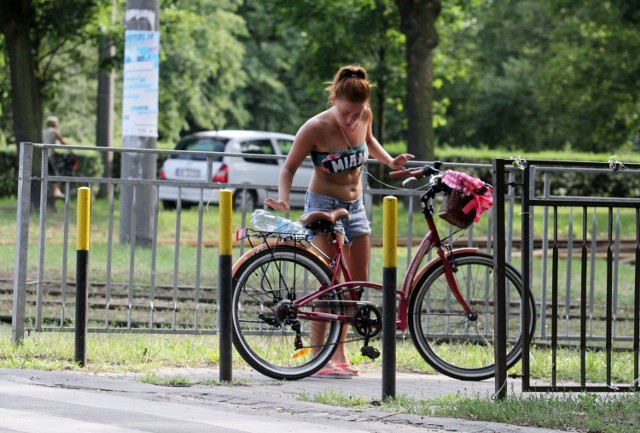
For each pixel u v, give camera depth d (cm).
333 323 2806
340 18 10925
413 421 2134
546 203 2466
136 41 6172
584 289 2495
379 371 3055
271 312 2778
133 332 3272
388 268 2419
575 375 3058
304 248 2769
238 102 17125
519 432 2045
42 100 9188
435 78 11988
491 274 2961
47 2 8894
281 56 17600
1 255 5609
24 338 3155
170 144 14775
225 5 14475
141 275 5091
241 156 3256
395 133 18462
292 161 2820
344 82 2795
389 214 2414
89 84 14488
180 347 3234
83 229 2822
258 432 1947
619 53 13212
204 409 2194
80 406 2145
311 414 2206
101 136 10912
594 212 3609
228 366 2662
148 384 2539
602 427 2091
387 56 11081
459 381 2927
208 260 5681
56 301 4319
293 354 2770
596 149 18150
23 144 3144
